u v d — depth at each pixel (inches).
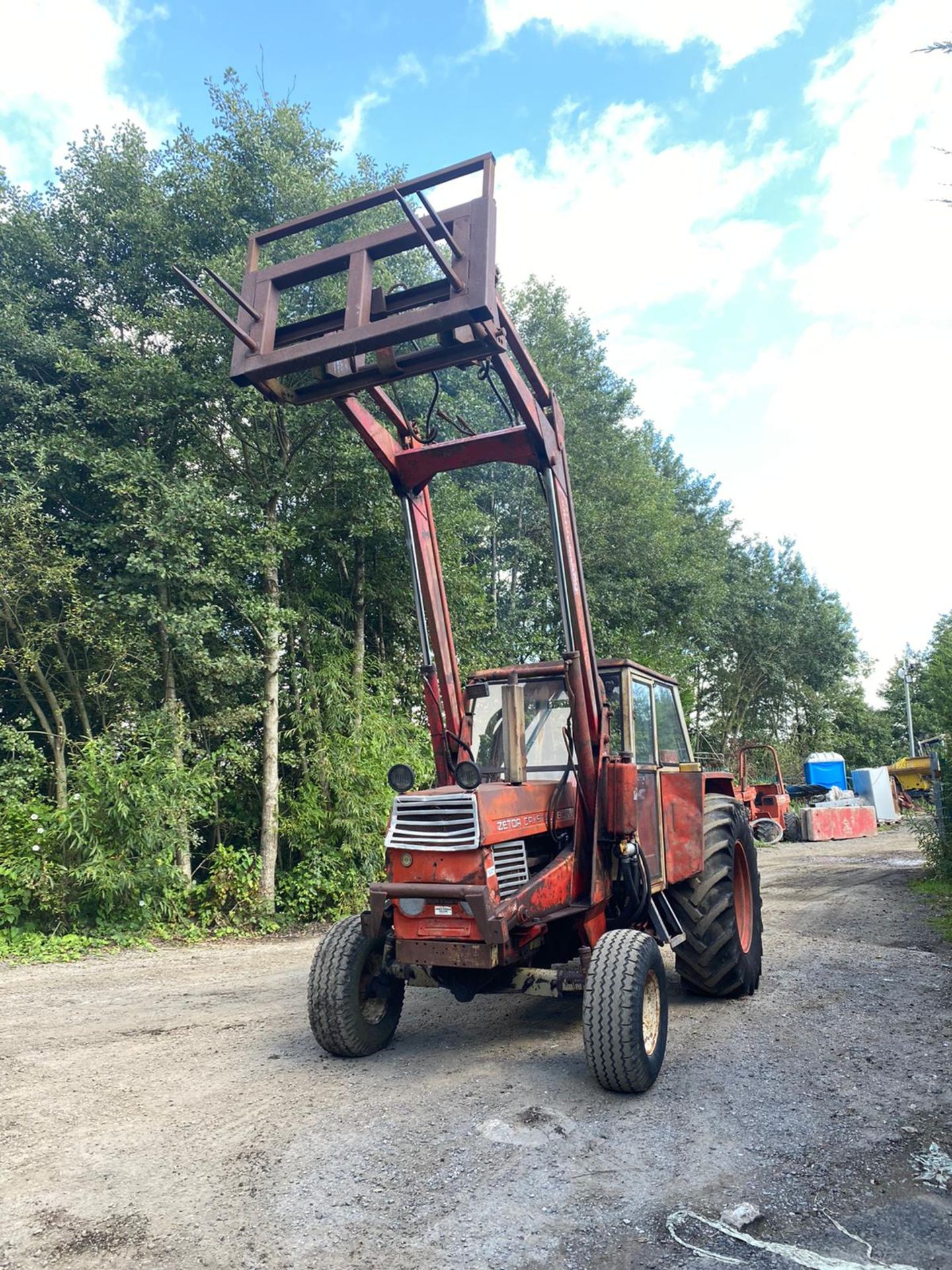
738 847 251.6
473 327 161.0
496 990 183.0
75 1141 146.6
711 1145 139.0
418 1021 223.9
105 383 434.9
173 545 404.5
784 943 316.8
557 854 196.5
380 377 174.6
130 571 416.8
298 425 470.3
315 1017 186.5
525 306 733.9
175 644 433.7
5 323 428.1
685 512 1116.5
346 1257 107.5
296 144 485.4
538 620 683.4
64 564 401.1
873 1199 121.0
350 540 506.0
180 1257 108.2
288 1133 147.6
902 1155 134.4
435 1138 144.0
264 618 432.5
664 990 180.1
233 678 439.2
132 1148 143.2
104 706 451.5
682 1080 170.9
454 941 168.1
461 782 167.6
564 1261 106.0
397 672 560.7
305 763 470.0
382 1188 126.3
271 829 444.1
